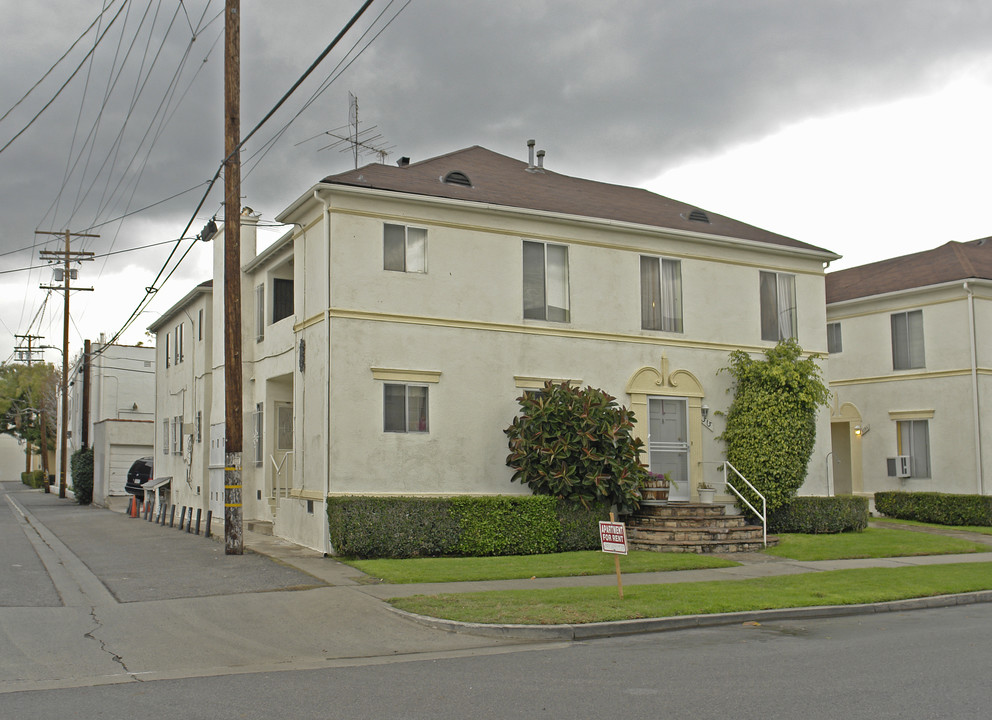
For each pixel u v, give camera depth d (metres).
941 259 28.12
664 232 20.34
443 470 17.45
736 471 19.89
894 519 26.20
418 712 7.07
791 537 19.44
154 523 24.25
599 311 19.62
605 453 17.77
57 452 61.94
